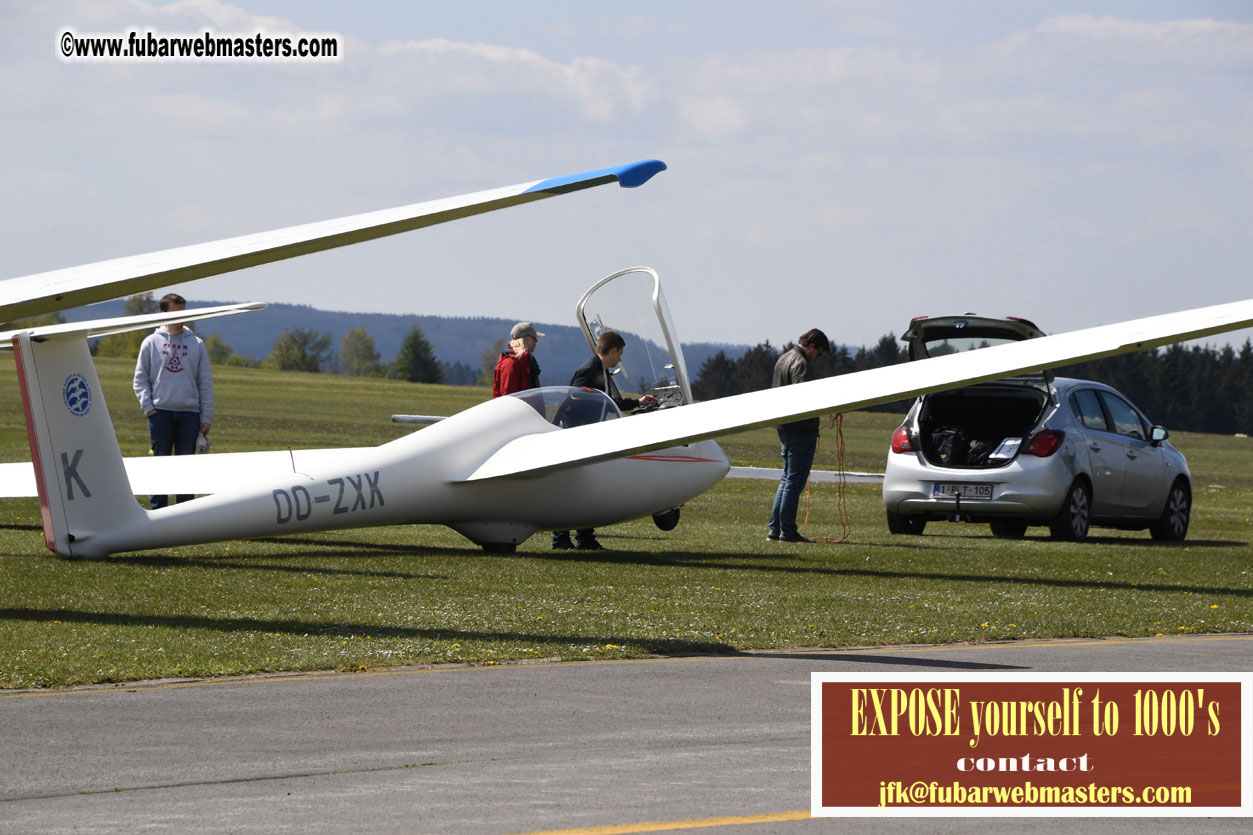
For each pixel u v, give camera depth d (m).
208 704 17.84
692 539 46.28
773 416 34.69
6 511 49.16
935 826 13.26
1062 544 45.78
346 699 18.34
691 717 17.67
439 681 19.70
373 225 22.20
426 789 14.02
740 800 13.88
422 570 32.75
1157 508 51.44
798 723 17.44
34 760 14.95
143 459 39.62
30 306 22.72
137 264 23.52
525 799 13.72
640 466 40.75
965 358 34.25
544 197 22.83
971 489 47.38
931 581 33.16
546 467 35.97
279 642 22.03
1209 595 31.48
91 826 12.64
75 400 29.81
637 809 13.45
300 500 32.97
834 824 13.19
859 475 66.69
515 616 25.34
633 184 23.20
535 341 42.19
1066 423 47.91
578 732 16.72
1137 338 31.11
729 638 23.67
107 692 18.45
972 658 22.30
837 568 36.06
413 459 35.78
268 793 13.80
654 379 45.12
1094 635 25.17
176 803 13.41
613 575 32.84
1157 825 13.39
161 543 30.81
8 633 22.06
